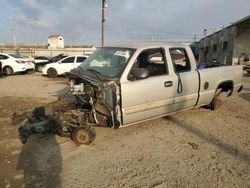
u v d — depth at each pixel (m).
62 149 4.52
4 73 17.27
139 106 4.79
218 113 6.75
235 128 5.62
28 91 10.42
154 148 4.56
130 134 5.21
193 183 3.47
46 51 49.59
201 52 42.69
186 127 5.64
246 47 25.08
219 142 4.85
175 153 4.36
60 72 16.27
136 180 3.54
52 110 5.04
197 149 4.53
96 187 3.38
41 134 5.15
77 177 3.62
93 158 4.18
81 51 50.06
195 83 5.70
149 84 4.84
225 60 25.16
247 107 7.45
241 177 3.63
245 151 4.47
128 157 4.21
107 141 4.87
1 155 4.27
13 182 3.48
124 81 4.57
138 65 4.85
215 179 3.57
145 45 5.07
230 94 6.96
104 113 4.70
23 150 4.48
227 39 24.91
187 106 5.77
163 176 3.64
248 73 16.83
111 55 5.12
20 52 49.06
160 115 5.29
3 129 5.54
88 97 4.70
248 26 24.06
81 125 4.66
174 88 5.27
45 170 3.80
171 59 5.30
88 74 4.80
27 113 4.95
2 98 8.84
